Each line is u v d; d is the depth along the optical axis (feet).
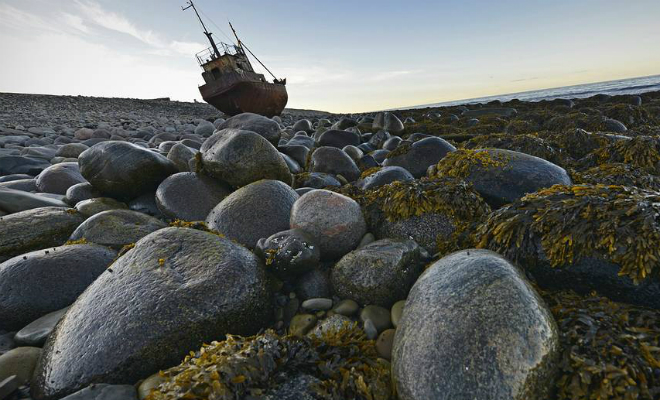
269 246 10.71
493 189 14.85
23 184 20.99
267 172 17.54
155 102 139.85
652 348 6.26
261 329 8.91
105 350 7.48
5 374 7.45
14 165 26.09
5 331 9.48
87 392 6.63
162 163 18.35
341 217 11.99
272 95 81.46
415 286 8.09
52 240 13.75
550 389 6.09
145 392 6.73
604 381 5.91
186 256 9.62
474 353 6.01
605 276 8.09
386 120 51.34
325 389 6.37
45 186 20.25
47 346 7.96
